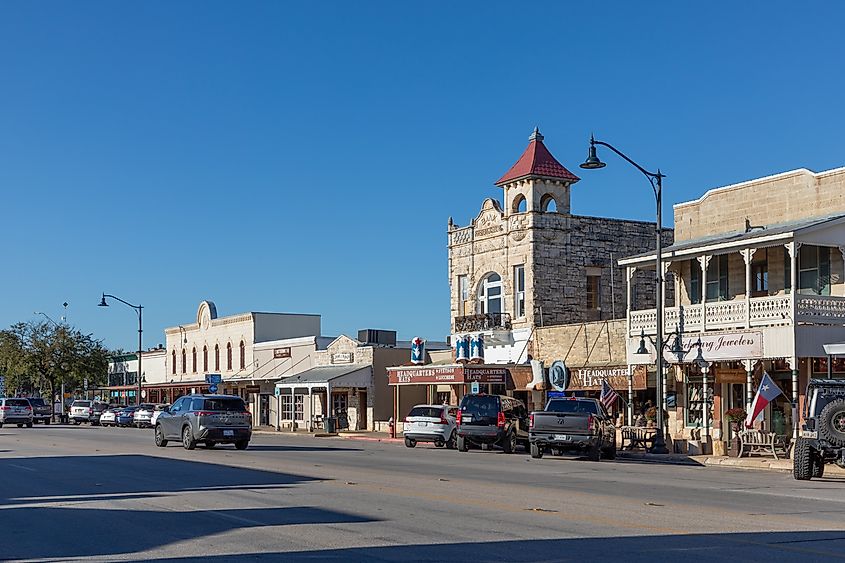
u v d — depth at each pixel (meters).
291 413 63.12
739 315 32.03
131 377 94.69
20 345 86.12
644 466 27.47
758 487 19.97
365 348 55.66
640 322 36.03
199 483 19.67
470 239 47.97
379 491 17.81
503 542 11.69
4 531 13.32
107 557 11.12
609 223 46.16
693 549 11.19
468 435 35.16
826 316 30.53
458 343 47.16
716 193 36.56
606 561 10.43
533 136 45.41
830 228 30.58
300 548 11.38
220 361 73.19
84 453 30.67
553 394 39.97
